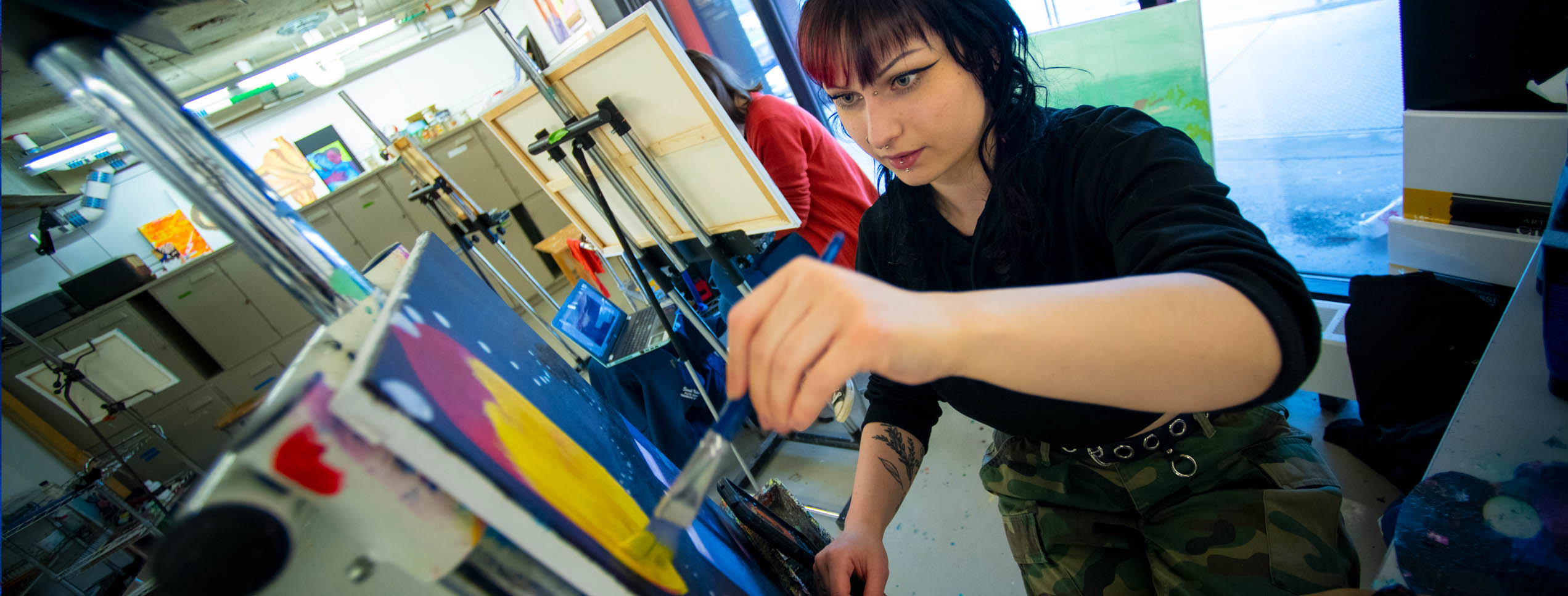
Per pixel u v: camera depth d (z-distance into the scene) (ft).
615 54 3.59
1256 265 1.35
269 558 0.77
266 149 17.07
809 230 6.26
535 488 0.94
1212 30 6.14
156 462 13.92
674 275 6.91
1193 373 1.23
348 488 0.78
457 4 17.66
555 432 1.28
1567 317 2.13
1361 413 4.63
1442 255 4.28
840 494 6.34
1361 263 6.14
